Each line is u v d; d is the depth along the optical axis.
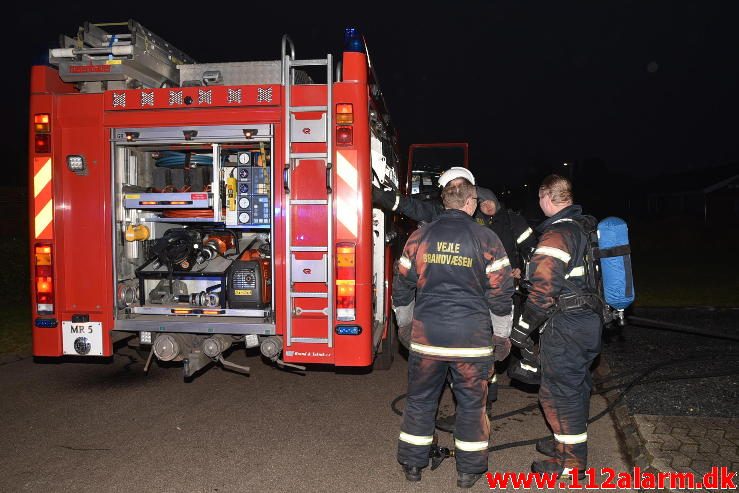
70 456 4.36
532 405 5.46
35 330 5.05
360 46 4.64
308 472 4.12
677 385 5.64
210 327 4.92
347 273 4.62
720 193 39.22
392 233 6.71
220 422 5.02
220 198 5.06
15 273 10.62
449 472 4.14
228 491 3.85
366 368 6.59
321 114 4.66
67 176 5.01
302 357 4.74
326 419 5.10
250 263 5.06
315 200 4.67
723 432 4.49
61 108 4.97
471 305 3.75
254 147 5.11
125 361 6.93
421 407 3.92
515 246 5.07
